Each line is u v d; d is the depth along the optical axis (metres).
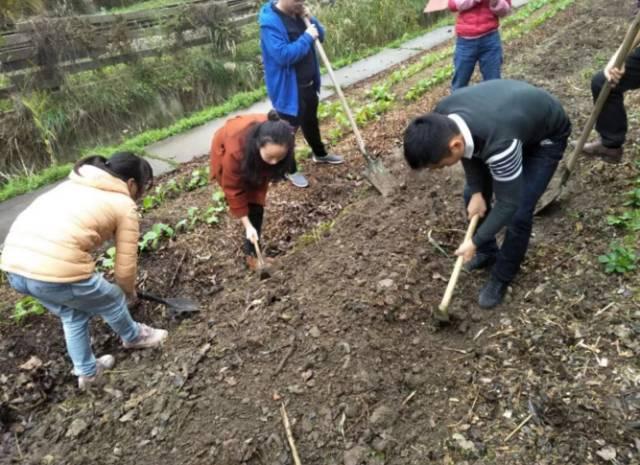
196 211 4.87
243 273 4.05
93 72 7.59
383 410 2.66
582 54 6.99
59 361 3.47
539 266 3.37
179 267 4.18
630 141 4.37
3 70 6.72
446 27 12.12
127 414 2.91
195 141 6.82
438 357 2.92
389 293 3.30
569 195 3.92
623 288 3.02
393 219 4.11
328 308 3.29
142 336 3.35
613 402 2.46
